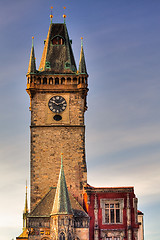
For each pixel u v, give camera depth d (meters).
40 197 123.25
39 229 114.88
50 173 124.44
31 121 127.00
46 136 126.25
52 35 135.12
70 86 129.00
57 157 125.25
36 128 126.56
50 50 133.25
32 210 116.81
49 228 114.81
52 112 127.69
